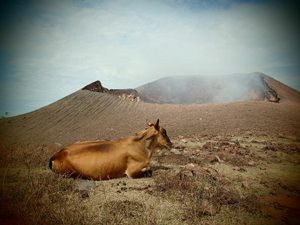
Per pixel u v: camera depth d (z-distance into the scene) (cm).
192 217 334
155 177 534
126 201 389
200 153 841
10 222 288
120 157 518
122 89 6081
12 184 450
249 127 1847
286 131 1623
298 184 494
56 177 483
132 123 2995
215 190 424
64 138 2231
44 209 333
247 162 702
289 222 329
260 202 396
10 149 793
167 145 601
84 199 401
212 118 2450
